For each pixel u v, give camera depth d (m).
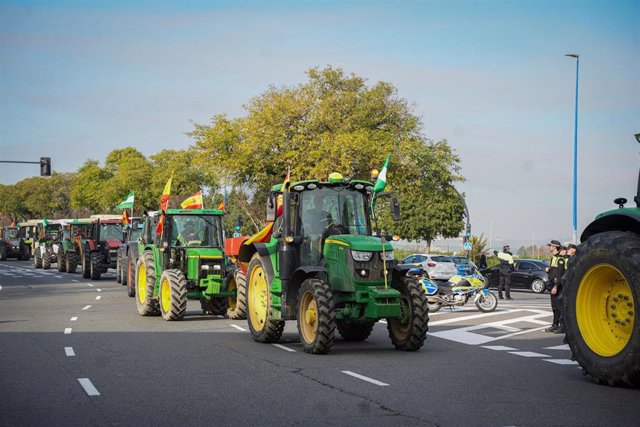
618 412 8.23
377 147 44.16
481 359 12.50
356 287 13.27
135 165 86.38
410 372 11.07
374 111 47.59
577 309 10.25
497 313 21.89
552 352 13.50
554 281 16.84
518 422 7.75
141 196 84.38
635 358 9.30
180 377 10.55
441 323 19.02
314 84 47.16
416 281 13.77
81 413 8.20
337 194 14.50
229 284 19.61
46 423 7.73
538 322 19.14
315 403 8.76
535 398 9.04
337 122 46.06
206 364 11.78
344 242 13.48
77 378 10.45
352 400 8.93
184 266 19.75
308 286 13.32
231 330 16.88
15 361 12.00
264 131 45.03
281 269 14.11
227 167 45.75
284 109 45.47
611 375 9.64
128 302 24.67
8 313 20.80
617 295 9.96
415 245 65.50
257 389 9.64
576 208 43.84
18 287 32.50
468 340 15.42
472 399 8.98
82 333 16.08
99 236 38.16
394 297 13.30
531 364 11.94
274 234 14.63
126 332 16.33
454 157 46.84
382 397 9.11
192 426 7.61
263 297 14.98
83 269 39.50
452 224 68.25
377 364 11.85
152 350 13.40
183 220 20.52
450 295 22.48
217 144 45.94
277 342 14.82
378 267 13.37
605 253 9.84
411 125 47.28
